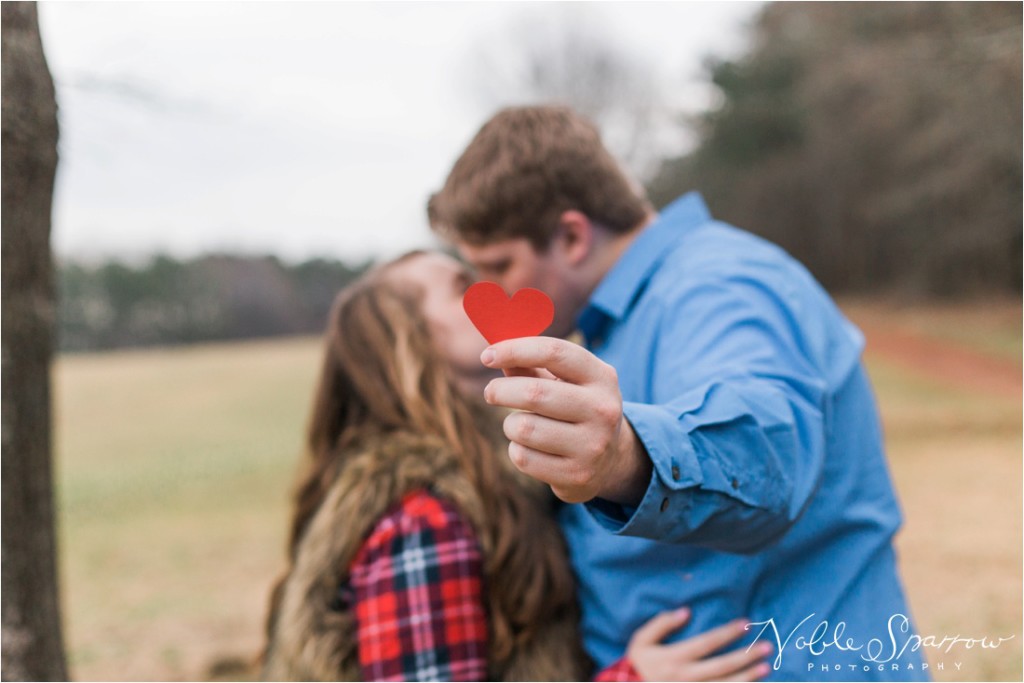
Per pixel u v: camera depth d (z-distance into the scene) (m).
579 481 0.83
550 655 1.37
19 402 1.69
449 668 1.25
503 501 1.38
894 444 9.35
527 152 1.49
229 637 5.11
